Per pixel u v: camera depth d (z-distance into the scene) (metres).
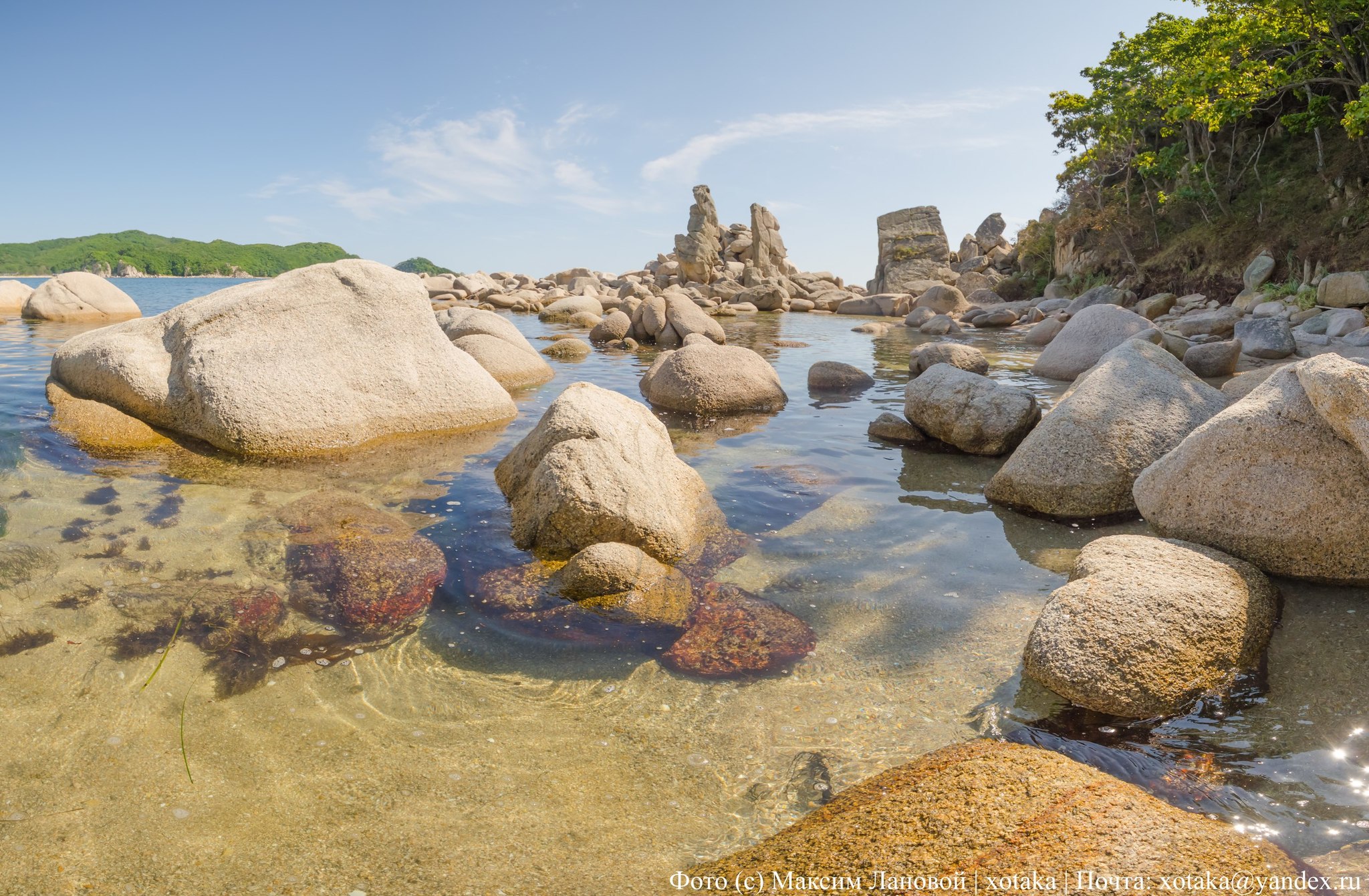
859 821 2.39
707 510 5.85
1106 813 2.27
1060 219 36.91
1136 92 30.67
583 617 4.23
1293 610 4.12
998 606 4.39
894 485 6.73
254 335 7.79
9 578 4.31
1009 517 5.92
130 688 3.46
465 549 5.07
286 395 7.43
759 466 7.27
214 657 3.74
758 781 2.98
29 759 2.98
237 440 7.07
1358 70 24.64
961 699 3.49
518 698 3.54
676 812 2.80
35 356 11.84
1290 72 26.28
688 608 4.36
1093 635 3.50
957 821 2.28
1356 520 4.29
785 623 4.20
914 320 25.11
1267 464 4.56
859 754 3.13
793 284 41.47
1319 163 25.48
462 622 4.19
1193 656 3.48
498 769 3.03
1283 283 24.17
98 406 7.36
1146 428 6.05
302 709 3.40
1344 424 4.24
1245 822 2.63
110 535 4.97
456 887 2.41
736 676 3.72
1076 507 5.87
